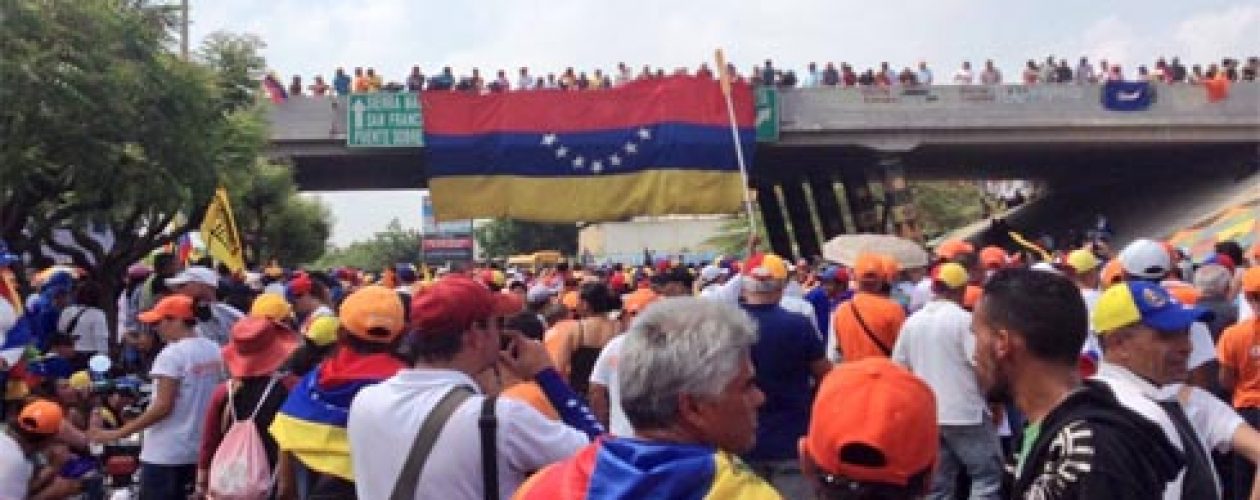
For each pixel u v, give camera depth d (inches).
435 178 1294.3
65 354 456.4
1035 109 1393.9
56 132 687.1
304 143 1349.7
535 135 1280.8
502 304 174.9
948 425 324.2
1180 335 155.2
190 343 298.8
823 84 1473.9
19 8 666.2
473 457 154.9
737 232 2785.4
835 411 105.9
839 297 522.9
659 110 1273.4
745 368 113.3
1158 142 1418.6
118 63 706.2
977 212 2544.3
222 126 852.6
